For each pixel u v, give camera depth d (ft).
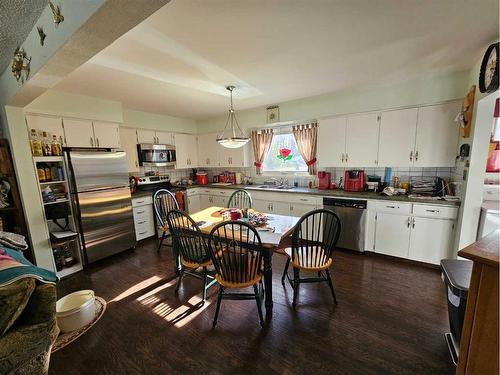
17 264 4.35
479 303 2.62
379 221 9.70
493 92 5.98
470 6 4.46
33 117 8.46
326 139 11.37
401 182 10.41
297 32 5.31
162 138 14.16
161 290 7.91
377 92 9.84
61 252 9.14
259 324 6.18
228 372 4.84
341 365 4.92
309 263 6.66
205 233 7.00
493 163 8.20
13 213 8.54
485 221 7.07
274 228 7.17
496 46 5.47
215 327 6.10
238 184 15.37
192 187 15.38
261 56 6.51
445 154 8.79
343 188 11.82
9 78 6.63
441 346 5.32
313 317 6.37
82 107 9.72
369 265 9.22
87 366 5.08
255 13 4.54
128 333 5.98
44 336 4.20
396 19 4.89
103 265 9.89
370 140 10.23
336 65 7.32
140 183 13.41
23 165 7.91
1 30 4.87
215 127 15.57
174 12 4.44
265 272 6.28
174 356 5.26
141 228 12.24
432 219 8.64
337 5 4.38
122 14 3.08
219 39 5.53
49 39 4.23
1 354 3.70
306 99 11.66
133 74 7.42
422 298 7.08
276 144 14.44
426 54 6.66
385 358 5.05
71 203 9.34
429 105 8.89
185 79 8.18
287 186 13.57
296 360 5.07
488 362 2.63
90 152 9.61
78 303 6.79
